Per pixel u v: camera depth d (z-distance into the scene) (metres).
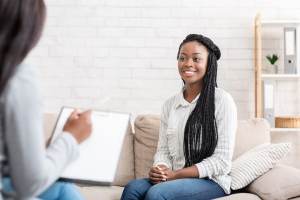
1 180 1.06
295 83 3.72
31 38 1.07
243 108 3.71
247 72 3.71
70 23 3.73
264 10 3.72
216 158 2.27
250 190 2.34
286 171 2.29
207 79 2.43
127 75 3.73
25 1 1.05
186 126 2.38
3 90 1.00
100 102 3.73
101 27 3.73
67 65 3.74
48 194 1.40
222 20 3.72
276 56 3.58
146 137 2.90
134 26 3.73
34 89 1.04
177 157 2.43
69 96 3.73
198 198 2.17
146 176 2.85
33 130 1.02
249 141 2.71
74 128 1.19
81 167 1.35
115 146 1.39
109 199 2.49
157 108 3.72
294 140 3.65
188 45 2.44
